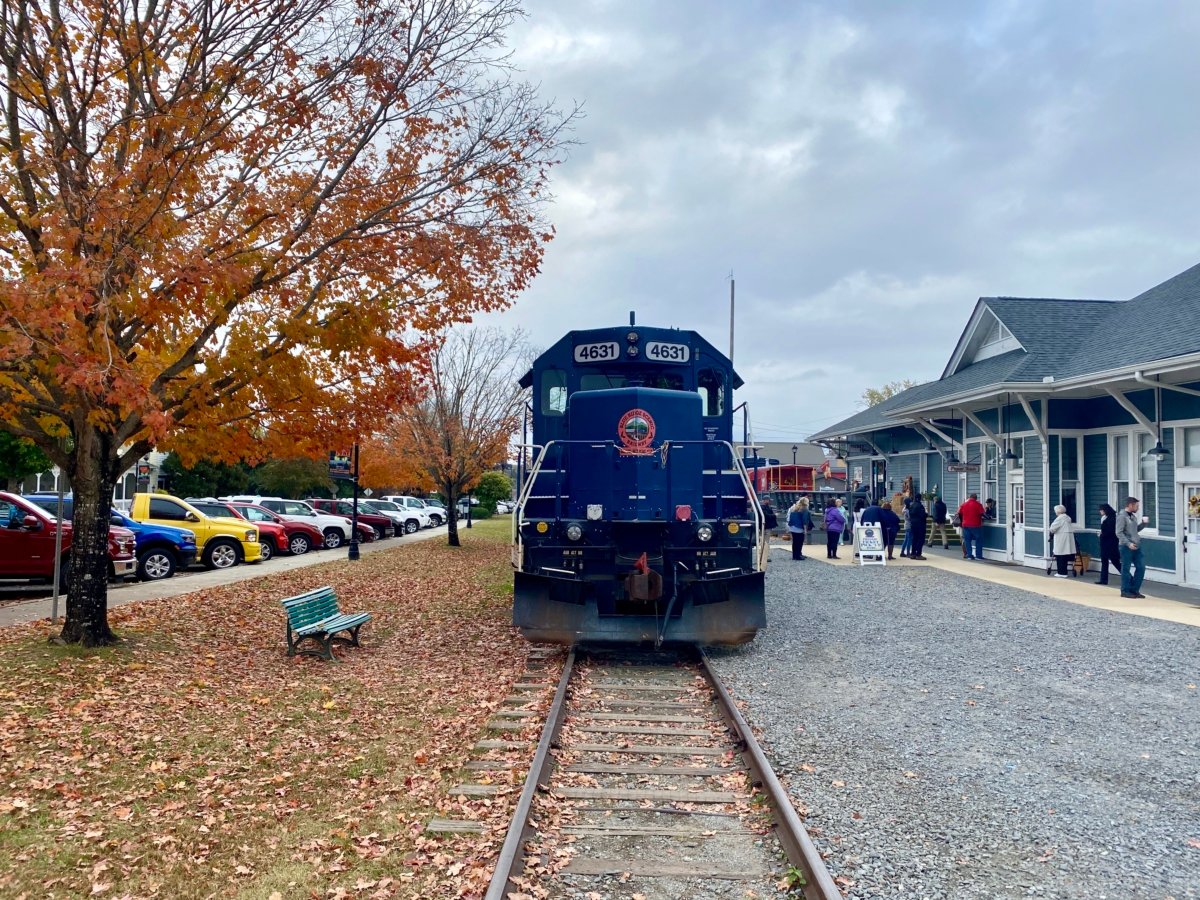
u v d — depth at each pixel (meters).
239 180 8.90
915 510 20.39
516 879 4.11
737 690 7.95
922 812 5.08
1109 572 16.91
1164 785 5.59
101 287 7.39
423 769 5.86
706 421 10.85
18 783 5.41
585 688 8.12
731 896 4.14
